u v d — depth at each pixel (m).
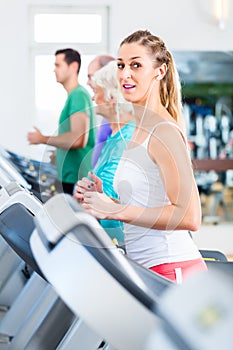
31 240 0.77
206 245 7.19
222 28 7.11
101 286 0.65
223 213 7.21
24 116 7.13
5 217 0.90
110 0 7.15
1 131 7.13
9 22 7.13
